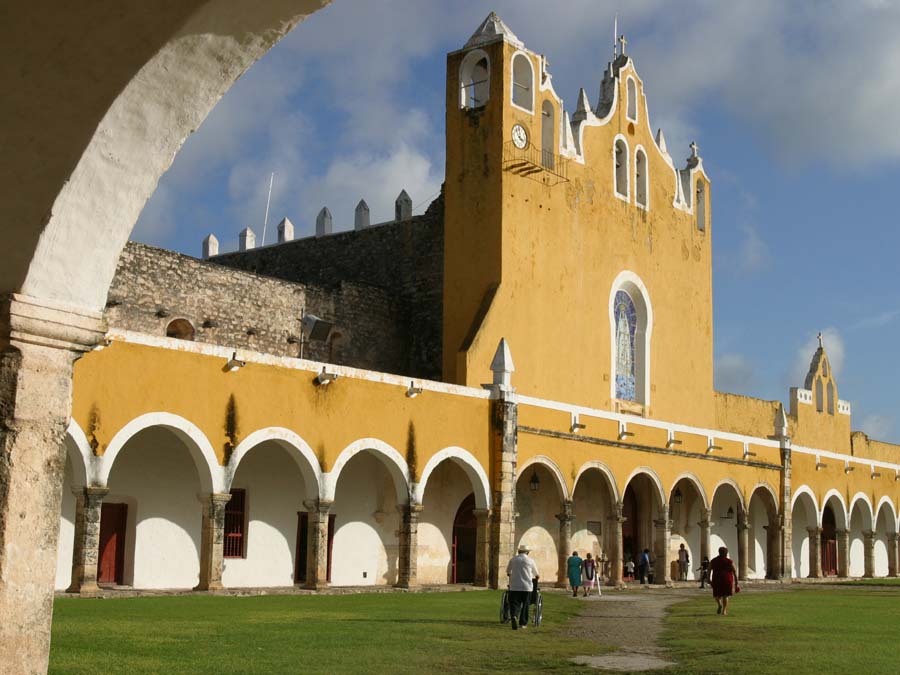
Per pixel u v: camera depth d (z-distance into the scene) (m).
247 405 26.53
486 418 33.69
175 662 13.15
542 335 38.41
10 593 7.02
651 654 16.48
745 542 46.12
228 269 33.53
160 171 7.31
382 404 30.17
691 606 28.22
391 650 15.71
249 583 30.62
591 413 37.94
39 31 6.30
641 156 45.62
